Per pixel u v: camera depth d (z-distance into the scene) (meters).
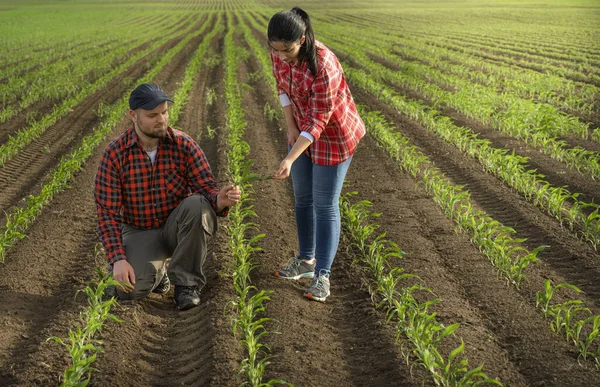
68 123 12.12
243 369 3.70
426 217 6.59
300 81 4.11
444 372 3.56
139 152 4.38
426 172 7.55
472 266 5.34
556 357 3.92
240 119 11.44
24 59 24.52
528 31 36.25
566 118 10.44
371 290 4.93
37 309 4.72
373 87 14.60
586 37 32.03
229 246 5.79
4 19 53.78
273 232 6.28
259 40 30.48
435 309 4.57
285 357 3.98
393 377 3.79
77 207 7.16
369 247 5.51
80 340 3.87
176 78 18.05
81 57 24.12
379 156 9.19
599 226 5.62
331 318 4.58
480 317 4.52
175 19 53.59
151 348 4.25
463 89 13.16
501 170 7.88
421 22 44.62
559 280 5.06
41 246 5.96
